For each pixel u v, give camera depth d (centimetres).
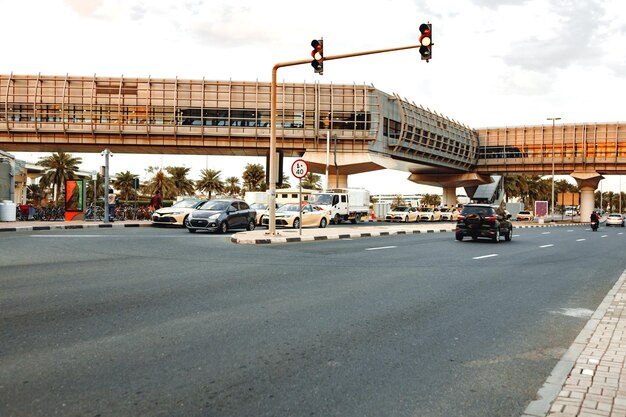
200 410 345
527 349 516
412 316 653
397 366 451
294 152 6072
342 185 6238
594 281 1021
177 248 1453
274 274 979
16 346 475
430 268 1141
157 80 5581
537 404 365
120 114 5519
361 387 397
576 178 7188
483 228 2080
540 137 7350
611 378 418
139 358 449
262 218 2955
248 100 5650
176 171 7381
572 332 591
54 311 623
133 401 356
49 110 5491
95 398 359
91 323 568
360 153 5775
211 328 559
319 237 1961
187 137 5650
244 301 714
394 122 6200
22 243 1507
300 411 348
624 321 636
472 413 352
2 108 5459
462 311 692
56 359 440
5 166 3119
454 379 421
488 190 9306
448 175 8256
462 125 7556
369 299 756
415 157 6612
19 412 333
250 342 510
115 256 1220
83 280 859
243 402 360
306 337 536
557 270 1188
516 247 1877
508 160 7625
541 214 6338
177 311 639
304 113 5684
